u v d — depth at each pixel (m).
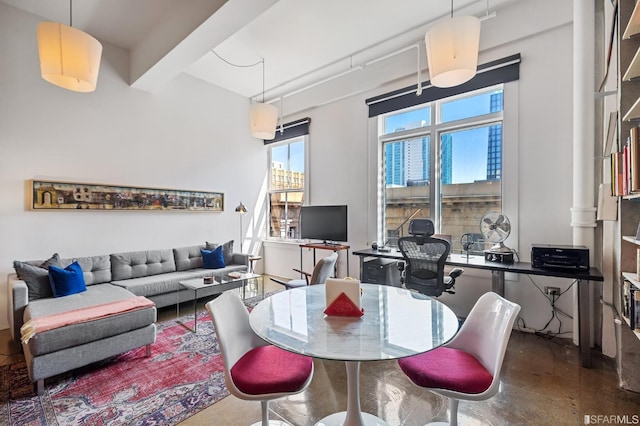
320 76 4.86
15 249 3.25
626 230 2.01
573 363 2.41
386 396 2.01
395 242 4.32
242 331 1.65
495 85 3.31
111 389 2.10
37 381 2.04
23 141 3.31
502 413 1.82
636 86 1.95
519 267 2.68
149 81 3.99
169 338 2.98
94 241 3.81
